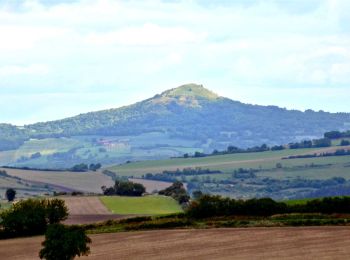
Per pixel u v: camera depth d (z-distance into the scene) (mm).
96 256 184125
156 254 184375
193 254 182250
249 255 176375
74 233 164000
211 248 189500
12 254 197625
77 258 181125
